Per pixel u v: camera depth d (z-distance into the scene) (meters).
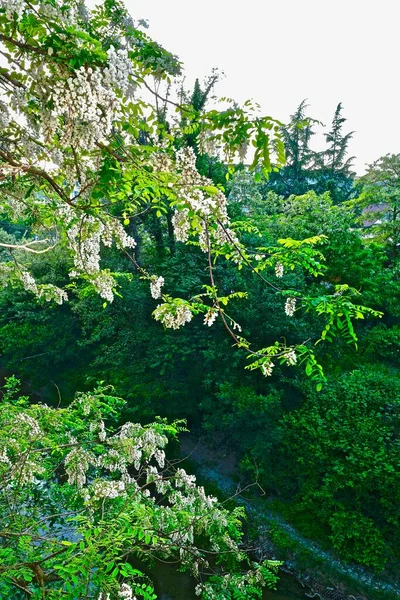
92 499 3.78
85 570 2.31
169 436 11.66
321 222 15.00
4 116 2.03
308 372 2.84
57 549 3.01
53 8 1.82
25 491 4.28
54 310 15.97
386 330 13.84
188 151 2.60
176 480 4.72
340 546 8.71
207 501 4.59
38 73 1.88
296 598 8.19
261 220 16.92
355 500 9.12
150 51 2.31
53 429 5.02
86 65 1.88
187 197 2.22
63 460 4.78
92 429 5.07
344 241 14.29
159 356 11.71
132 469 9.45
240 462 10.70
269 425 10.52
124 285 12.66
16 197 3.28
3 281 5.15
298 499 9.86
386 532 8.68
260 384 11.45
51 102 1.96
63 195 2.41
